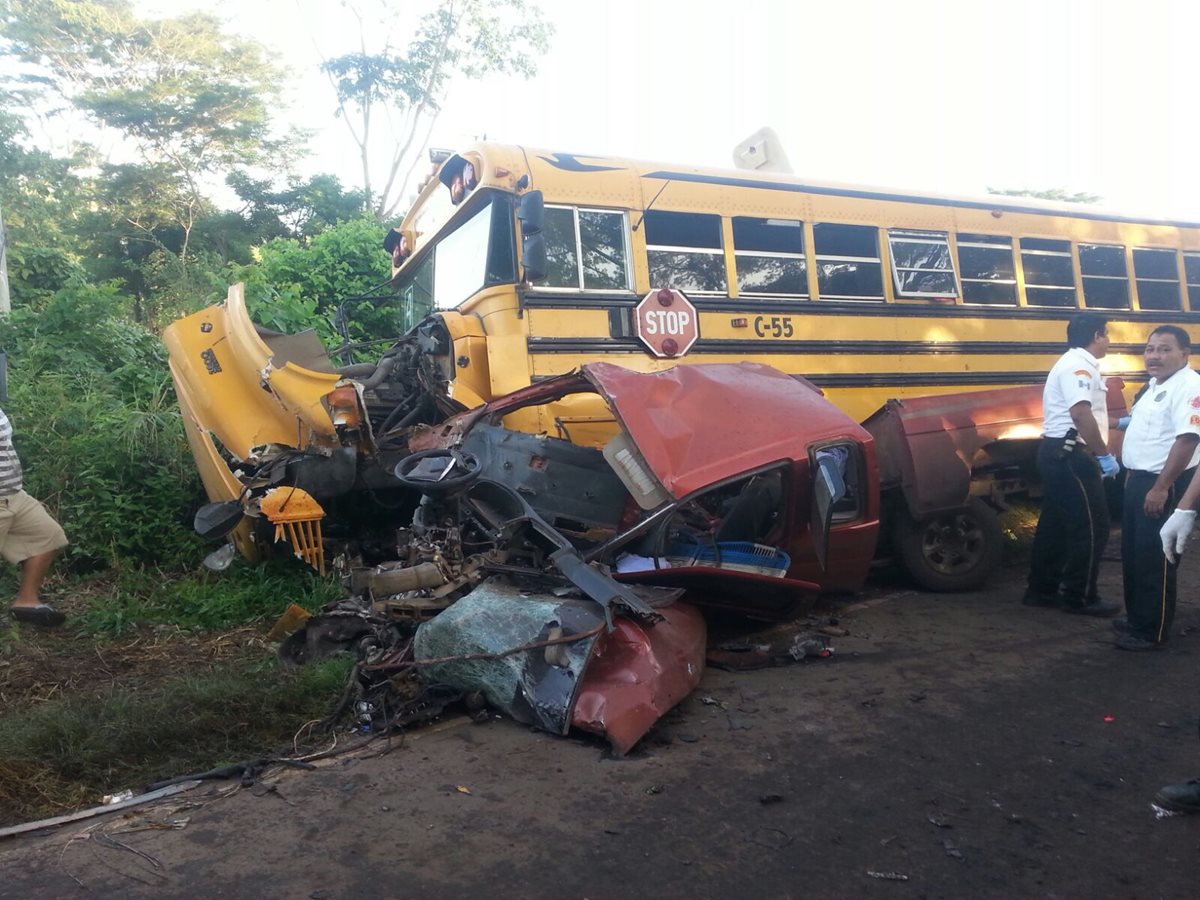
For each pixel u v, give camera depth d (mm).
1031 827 3273
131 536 7000
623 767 3781
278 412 6496
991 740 4043
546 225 6738
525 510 5094
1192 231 10820
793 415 5477
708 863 3047
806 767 3783
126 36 28281
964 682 4816
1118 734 4090
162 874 2988
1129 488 5328
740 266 7516
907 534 6797
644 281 7051
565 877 2963
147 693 4512
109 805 3469
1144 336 10219
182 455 7578
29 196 23922
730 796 3525
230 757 3898
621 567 5055
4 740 3805
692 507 5727
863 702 4527
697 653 4734
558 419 6457
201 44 28750
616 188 7023
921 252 8539
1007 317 9031
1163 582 5188
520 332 6578
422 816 3375
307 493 5926
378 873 2986
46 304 10172
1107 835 3213
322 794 3559
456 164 7070
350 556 6324
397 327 9328
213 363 6609
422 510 5504
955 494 6715
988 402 7160
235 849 3145
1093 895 2846
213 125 27609
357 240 13148
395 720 4180
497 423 6066
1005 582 7188
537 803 3473
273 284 12414
